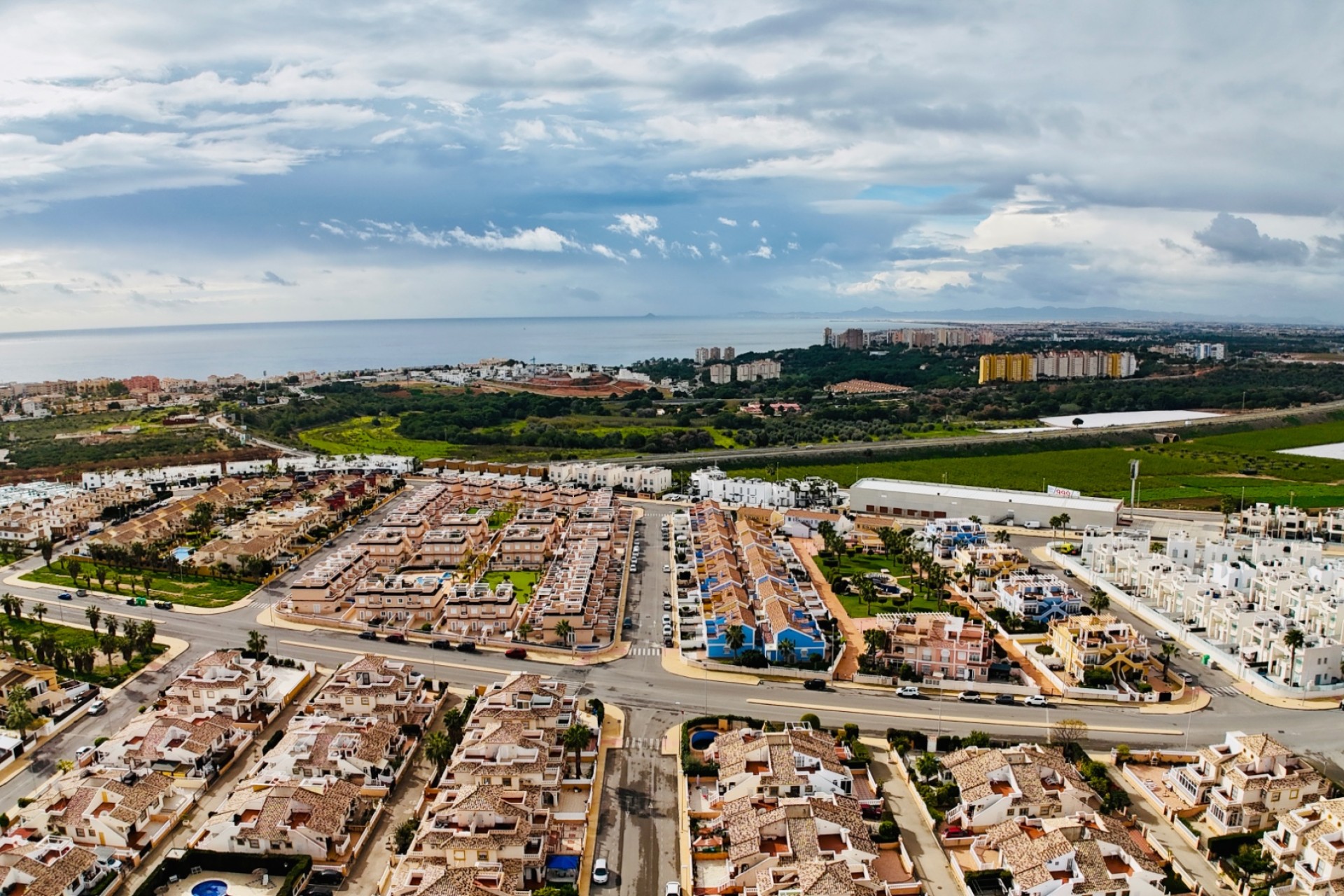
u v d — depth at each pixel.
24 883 122.12
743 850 129.25
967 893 126.38
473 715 165.88
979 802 140.38
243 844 134.75
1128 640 197.38
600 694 189.62
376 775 154.38
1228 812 140.75
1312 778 143.50
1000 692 191.62
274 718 179.62
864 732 173.12
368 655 185.00
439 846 127.38
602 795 151.75
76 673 197.62
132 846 136.75
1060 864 125.94
